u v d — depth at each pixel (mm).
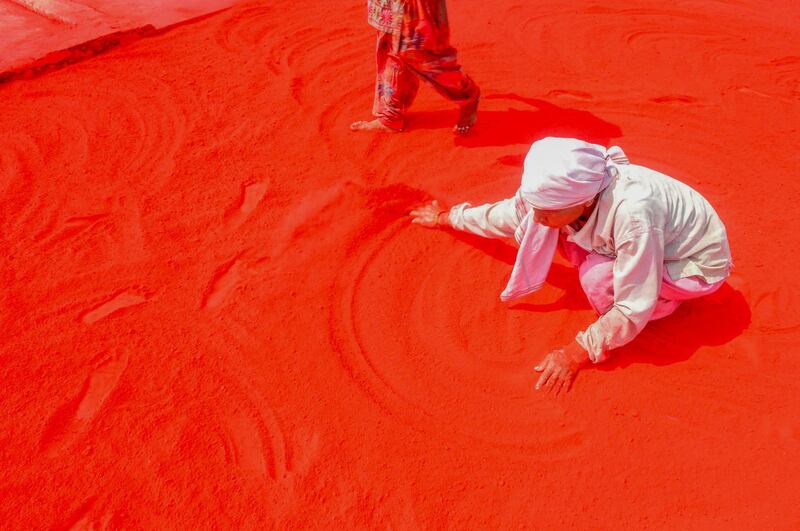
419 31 3945
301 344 3230
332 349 3215
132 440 2826
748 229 3932
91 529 2559
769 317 3387
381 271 3641
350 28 6059
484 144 4605
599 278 3010
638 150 4617
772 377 3125
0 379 3033
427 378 3111
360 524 2604
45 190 4062
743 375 3129
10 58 5137
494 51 5848
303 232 3840
